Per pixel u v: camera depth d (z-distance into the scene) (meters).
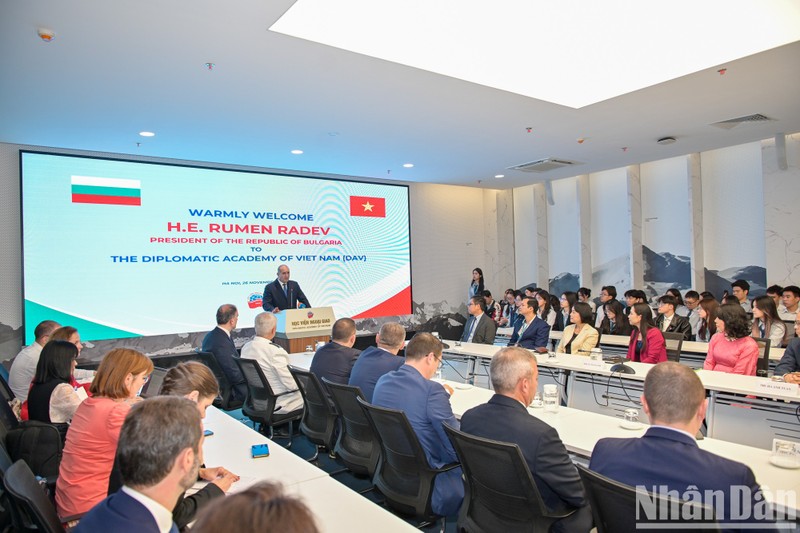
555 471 1.83
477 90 4.34
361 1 3.08
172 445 1.18
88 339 6.18
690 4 3.25
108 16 2.95
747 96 4.71
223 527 0.62
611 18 3.39
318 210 8.12
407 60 3.74
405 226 9.11
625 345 5.78
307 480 1.93
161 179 6.74
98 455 1.92
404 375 2.56
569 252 9.38
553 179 9.06
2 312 5.79
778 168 6.53
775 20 3.42
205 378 1.97
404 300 9.05
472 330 5.97
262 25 3.10
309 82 4.07
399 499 2.41
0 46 3.29
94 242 6.25
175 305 6.78
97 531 1.12
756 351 3.84
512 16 3.33
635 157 7.31
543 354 4.69
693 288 7.50
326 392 3.46
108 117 4.84
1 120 4.85
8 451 2.59
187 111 4.73
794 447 2.08
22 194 5.84
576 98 4.75
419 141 6.05
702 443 2.38
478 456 1.89
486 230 10.44
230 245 7.25
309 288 7.98
